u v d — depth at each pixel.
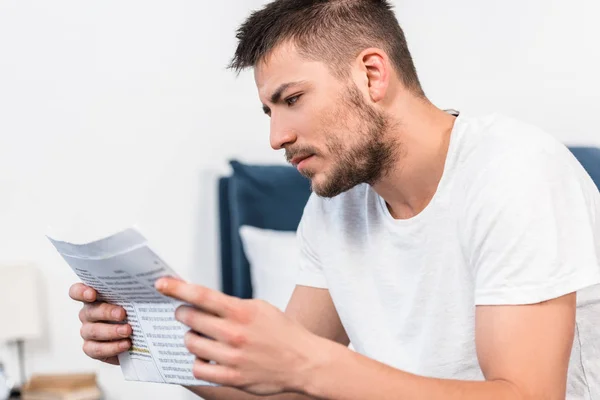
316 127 1.28
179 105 2.92
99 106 2.84
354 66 1.29
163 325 1.11
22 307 2.63
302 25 1.27
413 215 1.38
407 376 1.02
